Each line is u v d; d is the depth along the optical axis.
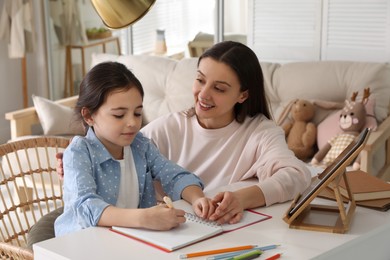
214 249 1.40
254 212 1.64
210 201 1.62
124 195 1.77
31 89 5.24
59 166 1.88
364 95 3.25
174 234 1.47
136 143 1.83
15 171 3.36
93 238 1.46
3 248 1.76
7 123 5.12
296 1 4.29
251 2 4.42
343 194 1.73
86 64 5.00
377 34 4.09
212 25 4.50
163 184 1.84
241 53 1.90
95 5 1.38
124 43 4.87
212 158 2.03
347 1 4.13
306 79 3.49
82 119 1.75
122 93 1.64
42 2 5.04
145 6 1.36
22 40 4.84
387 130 3.17
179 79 3.74
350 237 1.48
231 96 1.90
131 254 1.37
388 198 1.73
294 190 1.74
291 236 1.48
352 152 1.51
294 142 3.35
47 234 1.89
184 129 2.08
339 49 4.22
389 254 1.62
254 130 2.01
